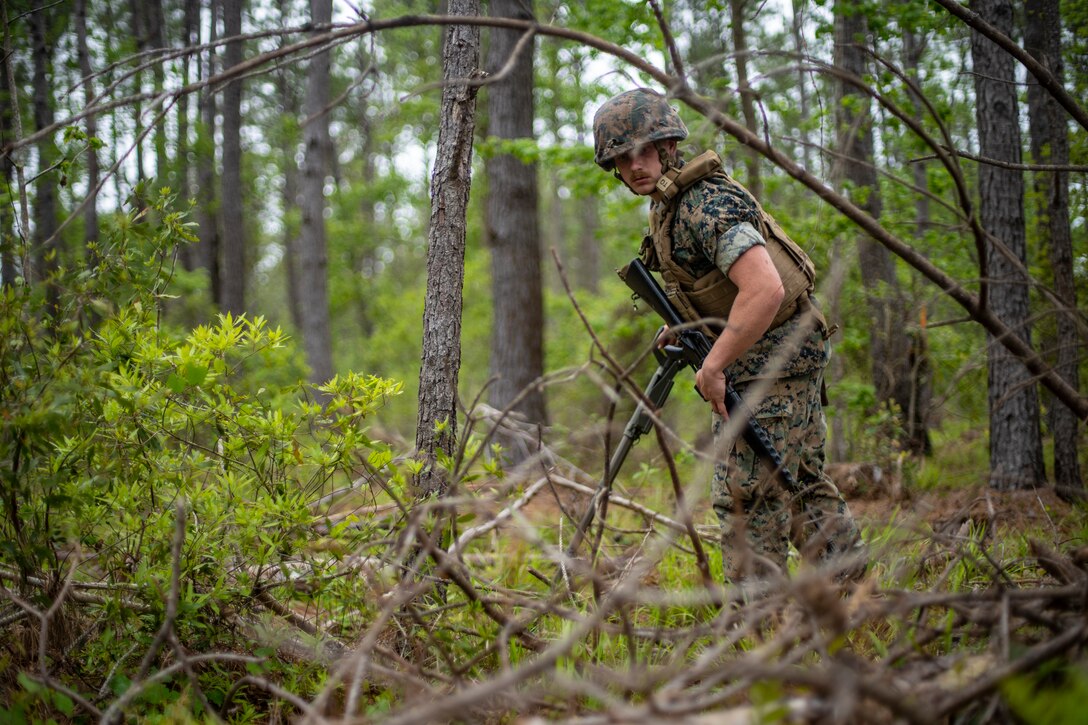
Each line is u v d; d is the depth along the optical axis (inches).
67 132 99.0
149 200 94.9
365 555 88.7
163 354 89.4
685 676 55.7
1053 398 160.9
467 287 674.2
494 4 280.8
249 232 802.8
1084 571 73.3
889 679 60.8
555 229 1039.6
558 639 88.7
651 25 218.5
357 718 67.5
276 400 104.7
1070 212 178.9
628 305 350.9
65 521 80.0
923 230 225.6
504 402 283.1
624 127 97.9
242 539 84.7
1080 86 176.9
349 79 585.3
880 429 191.6
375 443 89.8
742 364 100.7
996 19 160.6
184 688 79.7
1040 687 60.0
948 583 98.2
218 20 364.8
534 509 164.4
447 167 102.0
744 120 217.3
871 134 218.5
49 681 69.5
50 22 232.1
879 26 188.4
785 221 215.0
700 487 64.4
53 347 83.6
